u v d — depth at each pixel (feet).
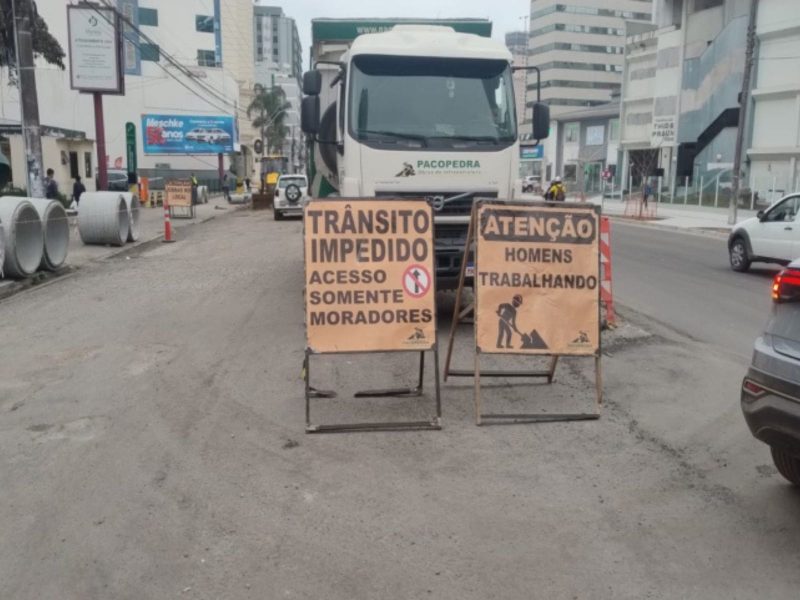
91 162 129.70
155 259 54.13
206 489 15.34
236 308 34.30
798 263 13.52
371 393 21.18
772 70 123.44
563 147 229.04
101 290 39.81
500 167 28.02
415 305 19.30
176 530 13.67
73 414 19.92
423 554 12.83
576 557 12.75
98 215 58.80
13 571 12.37
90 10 90.53
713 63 139.44
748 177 128.98
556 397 21.33
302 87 28.94
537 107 29.96
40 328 30.35
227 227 86.69
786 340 13.41
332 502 14.75
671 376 23.32
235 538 13.38
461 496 15.02
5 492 15.28
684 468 16.40
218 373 23.61
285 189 97.30
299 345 27.17
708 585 11.94
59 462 16.75
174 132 177.27
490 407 20.45
